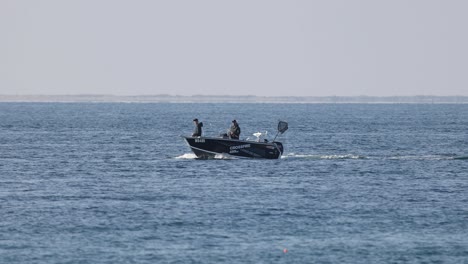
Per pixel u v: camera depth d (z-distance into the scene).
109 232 130.25
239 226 135.25
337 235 128.88
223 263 112.56
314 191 173.88
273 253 117.81
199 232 130.50
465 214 146.38
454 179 196.75
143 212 147.12
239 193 170.38
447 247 121.56
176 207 152.50
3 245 121.62
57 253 117.12
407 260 114.81
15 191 174.38
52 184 186.12
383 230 132.62
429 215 145.25
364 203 158.00
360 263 113.38
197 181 190.00
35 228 133.00
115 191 173.88
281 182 188.38
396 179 196.00
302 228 133.88
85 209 150.38
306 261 114.06
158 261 113.31
